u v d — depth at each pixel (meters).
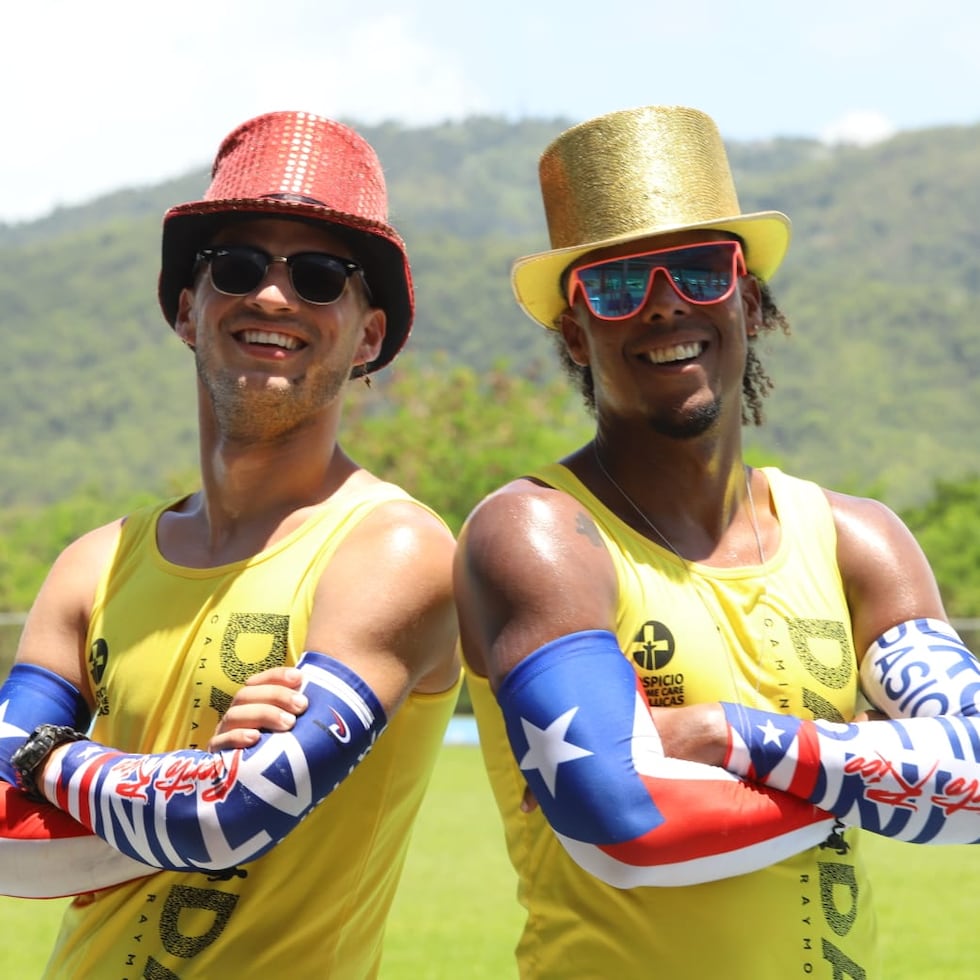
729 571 3.28
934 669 3.22
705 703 3.07
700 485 3.35
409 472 36.94
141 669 3.45
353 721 3.17
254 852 3.10
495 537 3.16
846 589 3.38
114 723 3.47
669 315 3.28
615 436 3.38
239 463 3.53
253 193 3.55
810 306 164.00
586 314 3.38
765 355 3.91
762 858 2.99
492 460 36.69
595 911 3.13
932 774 3.00
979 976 7.53
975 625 23.16
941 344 156.50
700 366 3.31
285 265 3.48
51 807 3.30
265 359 3.46
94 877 3.30
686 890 3.07
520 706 3.01
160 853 3.13
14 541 63.06
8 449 159.00
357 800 3.37
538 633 3.05
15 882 3.32
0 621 28.91
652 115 3.41
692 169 3.40
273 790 3.07
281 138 3.62
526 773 3.01
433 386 40.66
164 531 3.69
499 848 11.73
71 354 182.62
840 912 3.15
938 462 128.88
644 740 2.96
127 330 190.88
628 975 3.08
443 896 9.66
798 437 134.38
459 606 3.31
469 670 3.34
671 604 3.20
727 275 3.33
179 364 179.50
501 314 190.12
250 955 3.27
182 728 3.37
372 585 3.31
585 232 3.40
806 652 3.24
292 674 3.17
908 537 3.45
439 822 13.27
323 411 3.56
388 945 8.13
